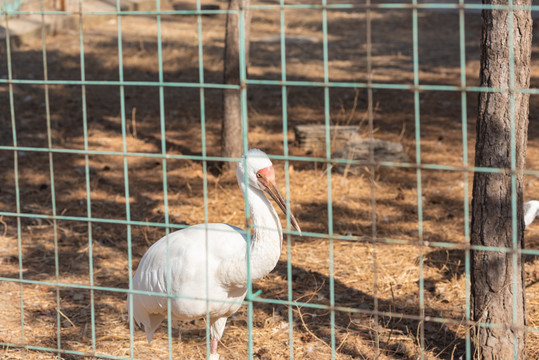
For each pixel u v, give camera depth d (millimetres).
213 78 14148
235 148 9172
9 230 7574
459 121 11555
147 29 18438
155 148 10500
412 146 10273
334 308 3268
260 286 6191
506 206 4277
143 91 13383
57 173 9461
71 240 7340
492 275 4359
